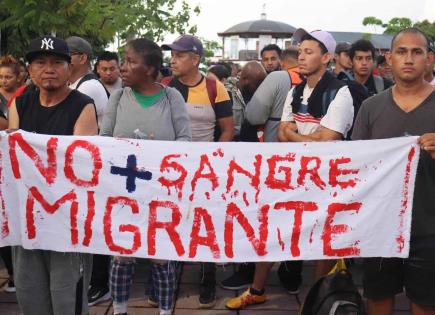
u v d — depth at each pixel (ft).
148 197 9.64
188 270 15.15
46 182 9.41
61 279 9.29
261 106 13.52
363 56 15.61
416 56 8.78
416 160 9.12
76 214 9.52
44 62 8.95
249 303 12.72
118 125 10.33
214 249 9.71
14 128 9.48
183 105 10.62
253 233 9.71
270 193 9.68
